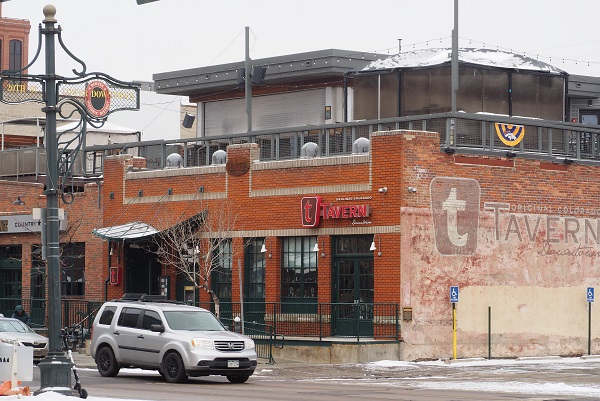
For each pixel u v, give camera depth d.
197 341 29.66
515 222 40.25
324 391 27.45
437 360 37.66
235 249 42.16
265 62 56.00
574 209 42.09
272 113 56.78
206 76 58.72
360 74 47.91
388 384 30.14
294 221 40.41
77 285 49.00
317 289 39.81
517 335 40.06
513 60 47.16
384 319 37.47
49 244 23.77
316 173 39.88
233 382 30.64
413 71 46.38
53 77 23.94
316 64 53.94
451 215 38.53
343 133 41.22
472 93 45.59
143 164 46.88
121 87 25.20
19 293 51.81
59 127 66.69
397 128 40.41
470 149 39.09
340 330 39.09
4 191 53.16
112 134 62.66
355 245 39.00
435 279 38.03
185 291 43.84
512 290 40.06
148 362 30.75
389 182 37.66
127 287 46.47
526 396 26.41
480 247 39.25
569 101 58.06
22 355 23.27
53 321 23.58
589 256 42.47
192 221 42.66
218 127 59.69
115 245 46.66
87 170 52.41
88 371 34.84
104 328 32.22
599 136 43.41
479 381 31.19
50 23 23.91
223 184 42.84
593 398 25.88
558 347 41.25
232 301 42.03
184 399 24.45
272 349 38.41
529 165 40.78
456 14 41.78
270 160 42.25
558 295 41.41
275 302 39.53
